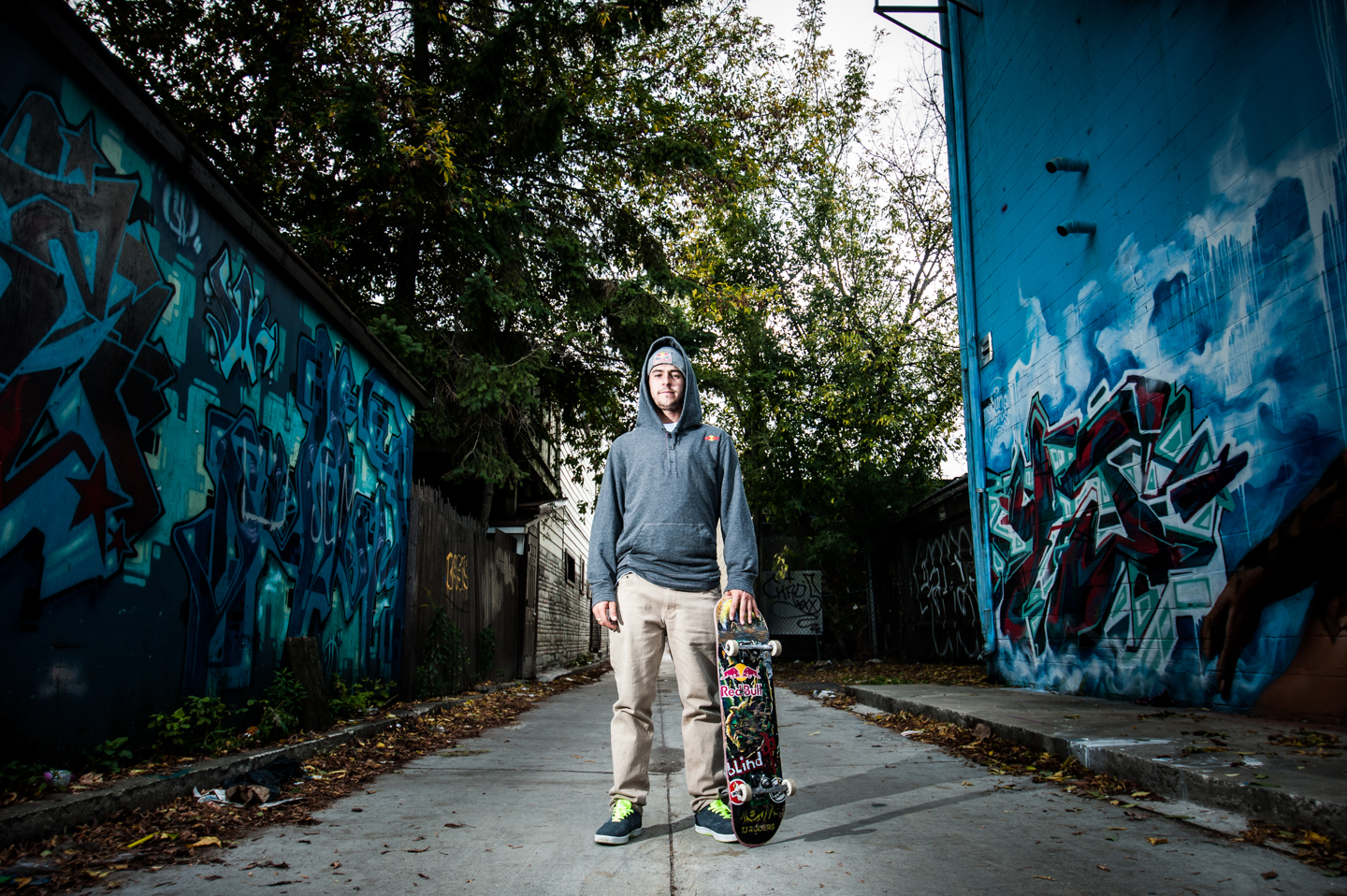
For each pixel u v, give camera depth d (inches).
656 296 480.1
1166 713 206.5
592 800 139.0
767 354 593.6
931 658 532.7
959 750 192.4
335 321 236.7
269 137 404.8
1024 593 326.0
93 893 86.3
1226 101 210.1
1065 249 293.3
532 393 444.1
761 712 107.0
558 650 662.5
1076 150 285.7
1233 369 207.0
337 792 144.1
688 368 124.4
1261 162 197.8
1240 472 204.1
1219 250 212.5
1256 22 199.6
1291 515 187.2
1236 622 204.8
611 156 490.3
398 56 440.5
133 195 144.7
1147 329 244.2
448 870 97.0
